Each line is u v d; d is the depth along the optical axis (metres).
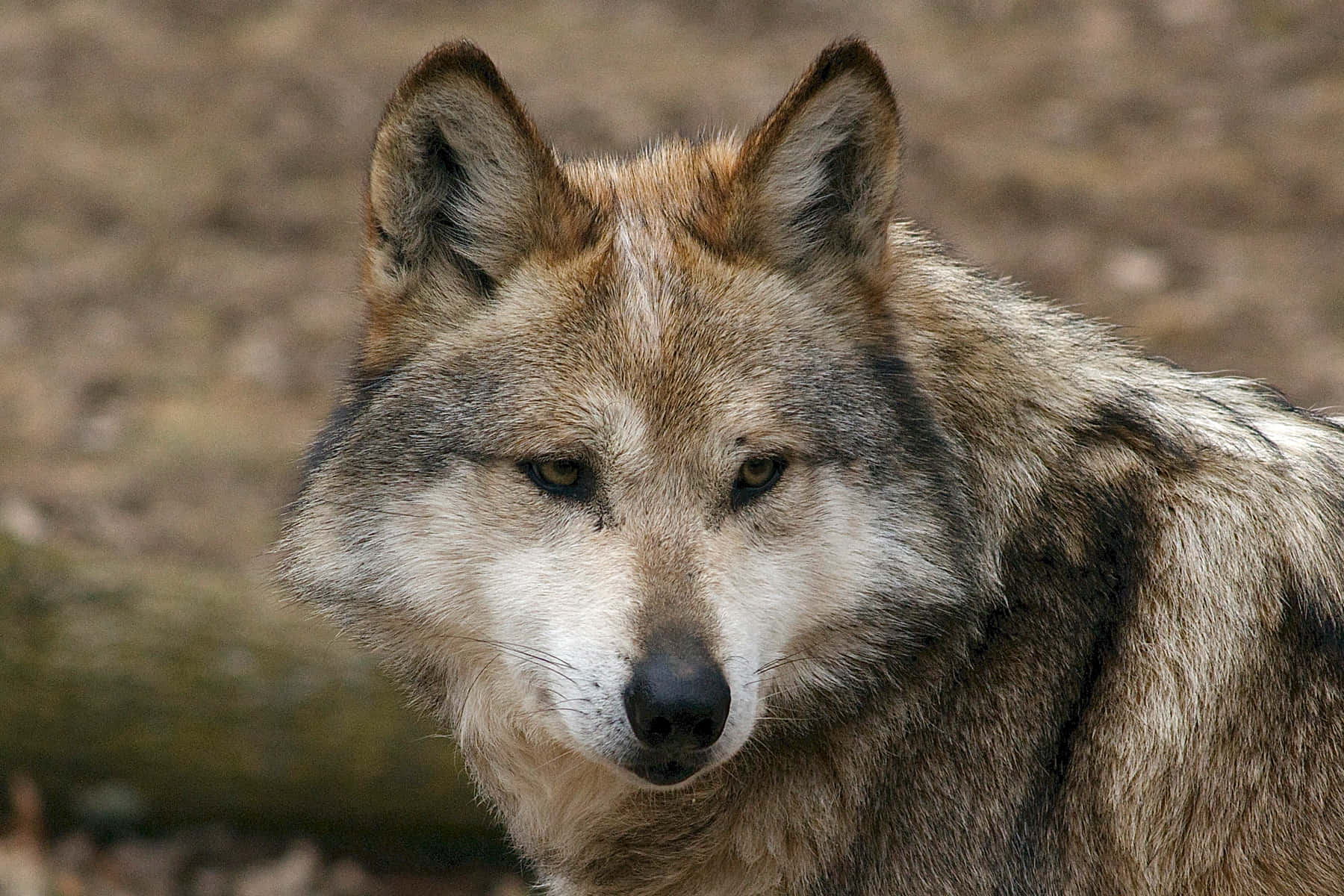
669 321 7.54
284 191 31.75
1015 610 7.67
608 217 7.93
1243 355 22.20
